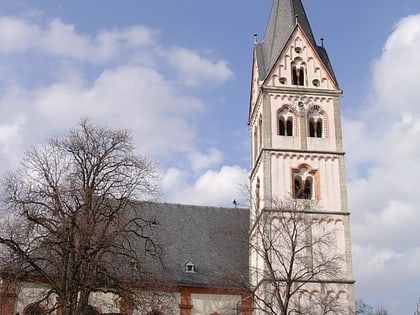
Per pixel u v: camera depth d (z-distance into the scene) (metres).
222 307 54.41
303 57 60.88
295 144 56.91
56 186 40.38
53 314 45.88
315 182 55.91
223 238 60.84
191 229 61.44
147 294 42.31
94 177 41.44
